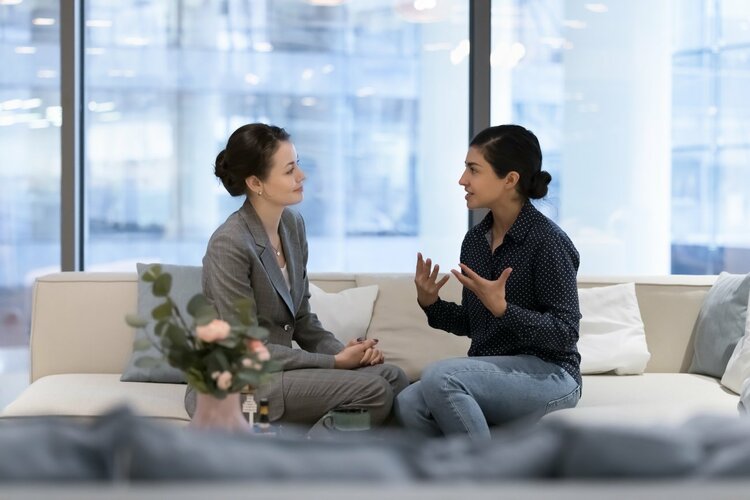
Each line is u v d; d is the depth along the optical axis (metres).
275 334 3.71
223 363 2.50
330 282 4.64
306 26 5.32
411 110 5.38
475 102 5.30
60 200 5.21
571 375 3.62
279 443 1.14
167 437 1.08
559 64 5.38
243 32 5.29
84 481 1.05
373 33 5.35
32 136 5.23
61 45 5.13
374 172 5.38
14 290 5.26
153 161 5.28
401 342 4.40
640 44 5.38
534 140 3.75
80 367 4.35
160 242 5.30
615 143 5.40
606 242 5.40
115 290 4.42
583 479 1.11
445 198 5.39
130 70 5.25
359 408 3.54
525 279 3.66
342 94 5.35
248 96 5.31
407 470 1.12
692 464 1.11
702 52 5.39
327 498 0.98
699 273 5.42
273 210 3.74
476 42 5.29
